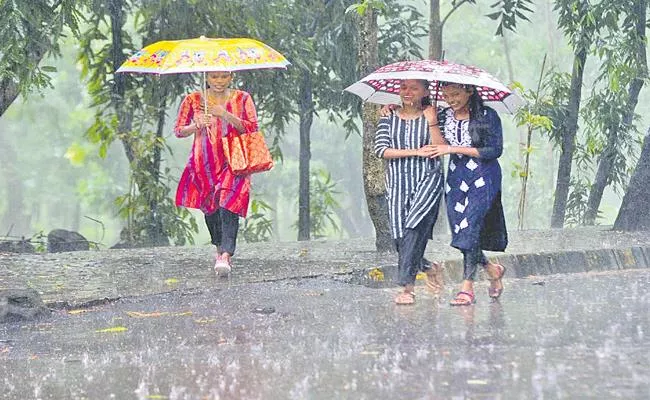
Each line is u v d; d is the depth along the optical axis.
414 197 16.70
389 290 18.73
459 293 16.77
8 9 26.59
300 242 28.86
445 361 11.75
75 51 73.81
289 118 38.59
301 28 38.34
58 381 11.31
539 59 68.88
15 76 27.12
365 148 23.92
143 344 13.54
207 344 13.37
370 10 23.45
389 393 10.26
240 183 19.83
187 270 21.06
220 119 19.78
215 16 35.59
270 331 14.28
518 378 10.79
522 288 19.17
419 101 16.72
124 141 36.41
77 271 21.06
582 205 38.53
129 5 37.31
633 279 20.59
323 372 11.34
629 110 37.16
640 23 35.62
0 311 15.49
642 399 9.84
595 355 11.94
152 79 36.03
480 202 16.62
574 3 34.53
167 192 35.88
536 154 67.19
